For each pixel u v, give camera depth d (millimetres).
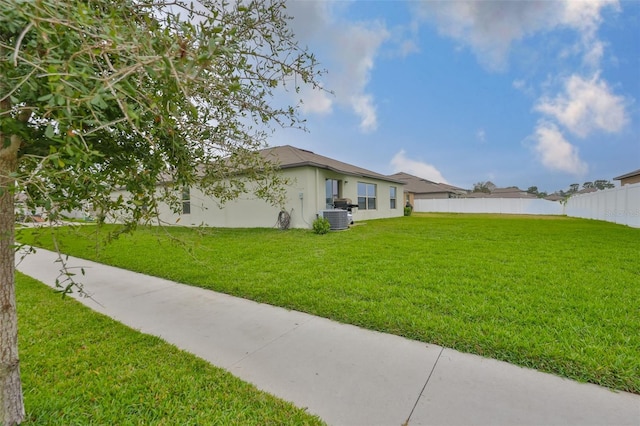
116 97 1032
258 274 4973
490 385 2082
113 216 1816
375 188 17047
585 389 2014
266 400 1981
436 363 2369
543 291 3875
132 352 2617
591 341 2562
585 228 11719
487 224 13781
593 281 4293
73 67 990
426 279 4477
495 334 2729
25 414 1830
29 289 4488
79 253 7258
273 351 2611
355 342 2744
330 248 7199
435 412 1840
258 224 12391
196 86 1354
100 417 1829
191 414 1864
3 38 1184
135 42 1050
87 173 1381
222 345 2738
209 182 2658
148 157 1886
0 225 1603
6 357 1699
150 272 5379
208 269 5320
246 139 2531
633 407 1838
